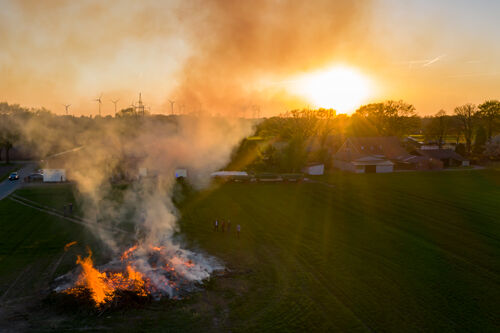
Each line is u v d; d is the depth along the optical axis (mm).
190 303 22578
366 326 19906
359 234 35969
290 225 39062
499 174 77500
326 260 29375
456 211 45031
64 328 19625
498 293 23719
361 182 67500
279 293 23844
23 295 23266
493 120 113500
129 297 22547
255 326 19938
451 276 26219
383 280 25625
